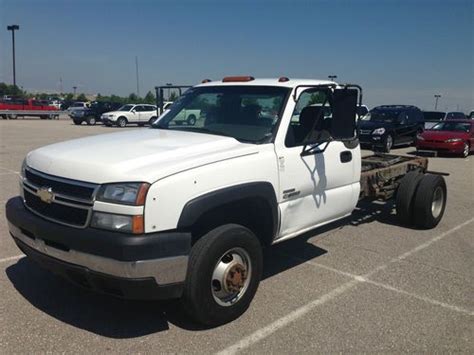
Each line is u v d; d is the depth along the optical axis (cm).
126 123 3609
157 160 369
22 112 4522
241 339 375
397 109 2034
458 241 653
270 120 462
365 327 399
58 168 372
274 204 439
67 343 362
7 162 1322
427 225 698
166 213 346
